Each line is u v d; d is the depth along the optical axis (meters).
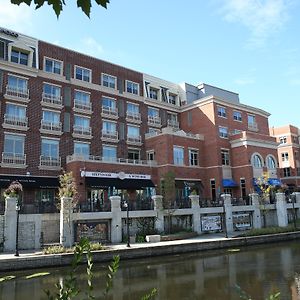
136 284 16.84
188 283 17.02
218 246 28.78
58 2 2.90
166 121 50.75
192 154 47.25
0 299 14.38
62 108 39.94
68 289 2.99
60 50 41.16
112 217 29.05
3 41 36.78
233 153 49.00
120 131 44.91
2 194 33.78
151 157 46.16
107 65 45.50
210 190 47.25
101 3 2.92
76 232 27.20
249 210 40.00
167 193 38.44
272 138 51.62
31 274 19.17
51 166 37.56
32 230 25.75
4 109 35.75
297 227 39.19
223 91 57.25
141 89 48.75
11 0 2.88
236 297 14.32
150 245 25.86
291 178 68.44
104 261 22.62
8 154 35.19
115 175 39.50
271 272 19.31
